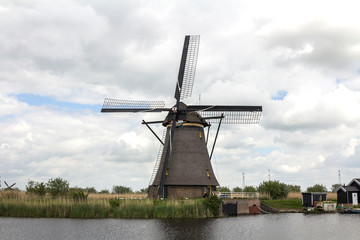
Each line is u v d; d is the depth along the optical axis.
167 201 41.97
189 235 29.84
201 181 46.41
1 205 41.28
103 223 35.47
